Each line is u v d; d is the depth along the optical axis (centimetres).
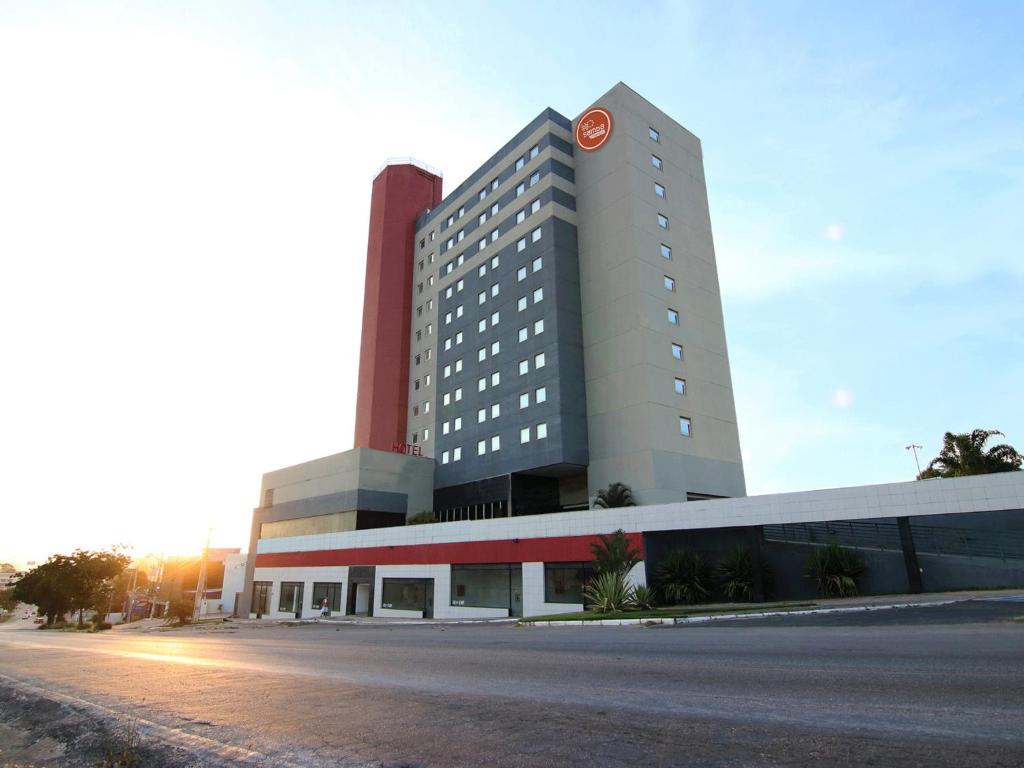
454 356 5372
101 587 8369
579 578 3075
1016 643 985
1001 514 2702
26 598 7750
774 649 1080
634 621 2009
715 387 4394
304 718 670
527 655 1195
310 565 4791
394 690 830
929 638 1120
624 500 3744
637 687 768
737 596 2608
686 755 472
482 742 537
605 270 4378
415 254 6475
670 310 4275
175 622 5431
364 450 4897
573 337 4378
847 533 2917
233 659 1398
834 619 1691
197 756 553
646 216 4366
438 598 3644
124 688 966
